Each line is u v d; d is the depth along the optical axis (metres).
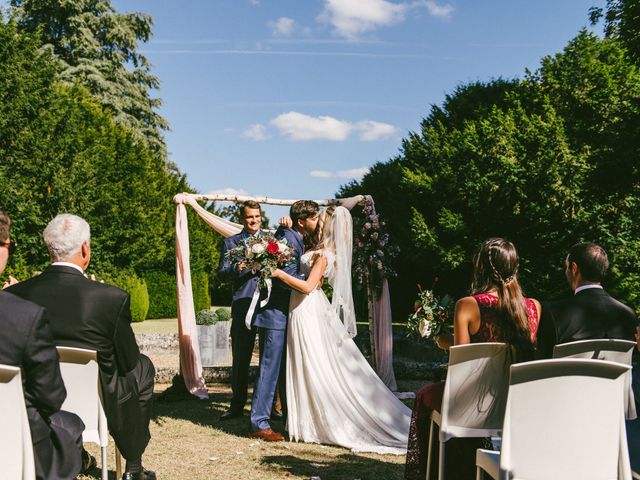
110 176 24.23
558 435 2.58
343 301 5.78
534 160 21.45
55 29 32.84
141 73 35.41
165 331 17.81
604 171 16.30
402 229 25.50
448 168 23.75
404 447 5.35
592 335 3.45
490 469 2.93
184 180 30.56
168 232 27.20
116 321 3.51
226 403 7.42
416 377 9.52
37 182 18.88
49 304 3.42
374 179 28.52
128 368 3.64
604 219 18.75
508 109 23.92
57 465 2.84
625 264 17.48
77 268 3.54
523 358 3.16
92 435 3.49
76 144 20.12
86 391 3.47
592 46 23.16
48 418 2.76
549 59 24.31
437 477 3.62
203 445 5.30
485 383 3.13
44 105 19.58
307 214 5.83
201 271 25.94
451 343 3.72
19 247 17.41
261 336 5.80
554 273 21.59
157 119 35.34
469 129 23.80
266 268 5.43
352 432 5.48
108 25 34.00
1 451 2.35
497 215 22.23
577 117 21.80
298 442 5.52
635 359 5.88
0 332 2.53
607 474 2.63
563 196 21.02
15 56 18.98
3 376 2.30
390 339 8.38
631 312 3.55
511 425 2.58
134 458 3.92
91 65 32.53
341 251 5.79
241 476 4.42
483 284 3.30
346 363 5.69
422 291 3.79
